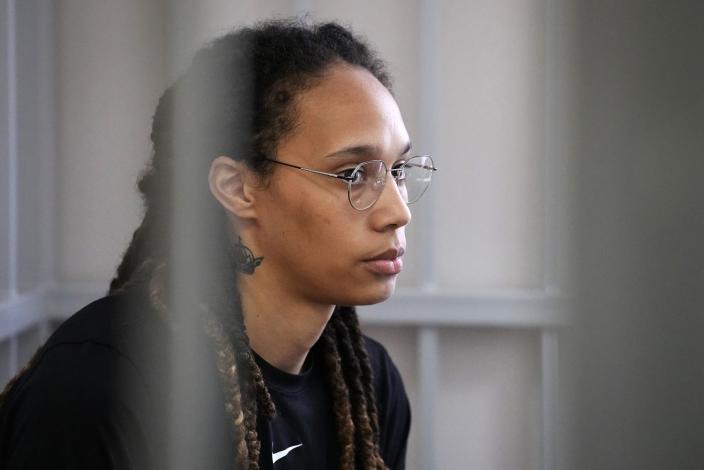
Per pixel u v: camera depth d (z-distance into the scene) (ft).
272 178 5.85
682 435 3.73
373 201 5.75
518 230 11.51
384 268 5.79
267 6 10.99
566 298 4.06
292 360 6.45
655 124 3.60
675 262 3.62
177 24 3.48
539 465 11.75
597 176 3.87
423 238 11.52
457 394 12.00
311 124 5.74
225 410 5.34
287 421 6.41
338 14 11.39
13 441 5.21
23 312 10.91
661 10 3.56
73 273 11.66
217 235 5.90
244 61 5.76
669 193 3.60
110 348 5.35
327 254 5.79
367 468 6.81
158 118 6.28
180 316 3.62
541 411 11.52
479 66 11.33
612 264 3.76
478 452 12.03
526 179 11.43
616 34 3.78
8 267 10.74
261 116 5.85
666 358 3.71
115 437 5.06
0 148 10.65
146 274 5.94
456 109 11.42
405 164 6.16
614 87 3.80
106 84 11.35
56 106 11.45
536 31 11.18
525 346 11.82
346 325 7.21
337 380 6.80
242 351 5.75
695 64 3.50
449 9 11.28
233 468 5.35
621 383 3.80
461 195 11.56
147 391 5.23
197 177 3.58
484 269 11.63
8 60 10.57
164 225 5.99
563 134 10.60
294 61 5.90
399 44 11.39
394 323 11.62
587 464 4.01
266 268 6.10
